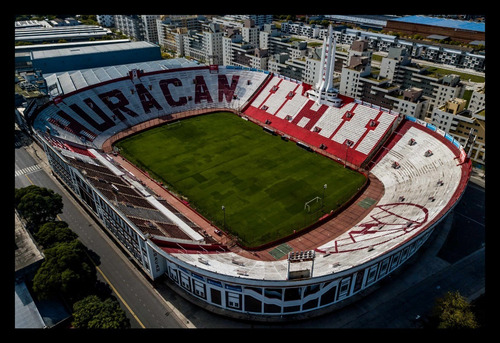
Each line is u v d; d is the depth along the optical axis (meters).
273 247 89.31
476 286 80.44
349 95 179.50
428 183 101.12
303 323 72.81
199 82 176.75
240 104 170.62
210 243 88.19
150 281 82.88
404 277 83.44
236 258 82.31
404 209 92.81
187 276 75.94
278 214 101.31
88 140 136.88
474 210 108.00
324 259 77.56
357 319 73.38
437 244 93.88
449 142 111.81
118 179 109.06
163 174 121.44
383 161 121.81
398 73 180.75
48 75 197.50
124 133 147.25
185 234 86.75
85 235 97.56
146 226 80.88
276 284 66.62
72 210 108.06
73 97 148.88
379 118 132.25
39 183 121.50
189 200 107.75
